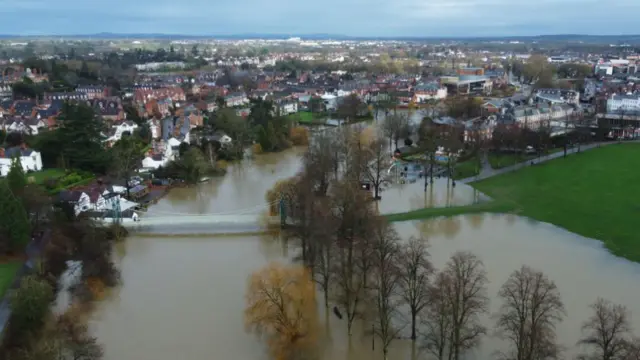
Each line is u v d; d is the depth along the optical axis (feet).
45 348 331.57
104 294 451.94
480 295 372.58
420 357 356.59
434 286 402.11
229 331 392.88
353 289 407.03
